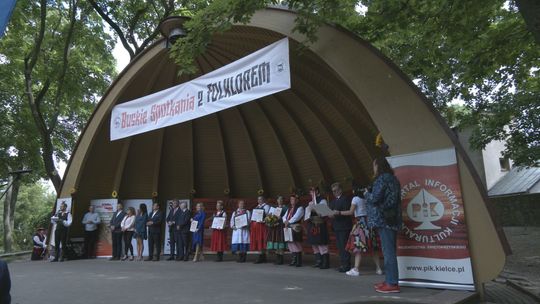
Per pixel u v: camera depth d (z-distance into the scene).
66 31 20.02
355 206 8.77
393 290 6.38
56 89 22.61
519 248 14.97
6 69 21.28
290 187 14.67
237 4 7.55
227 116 14.72
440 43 9.38
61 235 13.55
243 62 9.10
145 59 12.08
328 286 7.29
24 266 11.84
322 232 10.03
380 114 7.29
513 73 11.49
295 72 11.58
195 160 15.65
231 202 14.63
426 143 6.82
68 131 27.36
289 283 7.73
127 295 6.88
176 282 8.18
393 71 7.25
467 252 6.28
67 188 14.29
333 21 8.32
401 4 7.89
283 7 8.74
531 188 26.38
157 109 11.23
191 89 10.30
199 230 12.55
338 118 12.46
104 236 14.30
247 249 11.89
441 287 6.46
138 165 15.23
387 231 6.48
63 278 9.12
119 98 13.05
